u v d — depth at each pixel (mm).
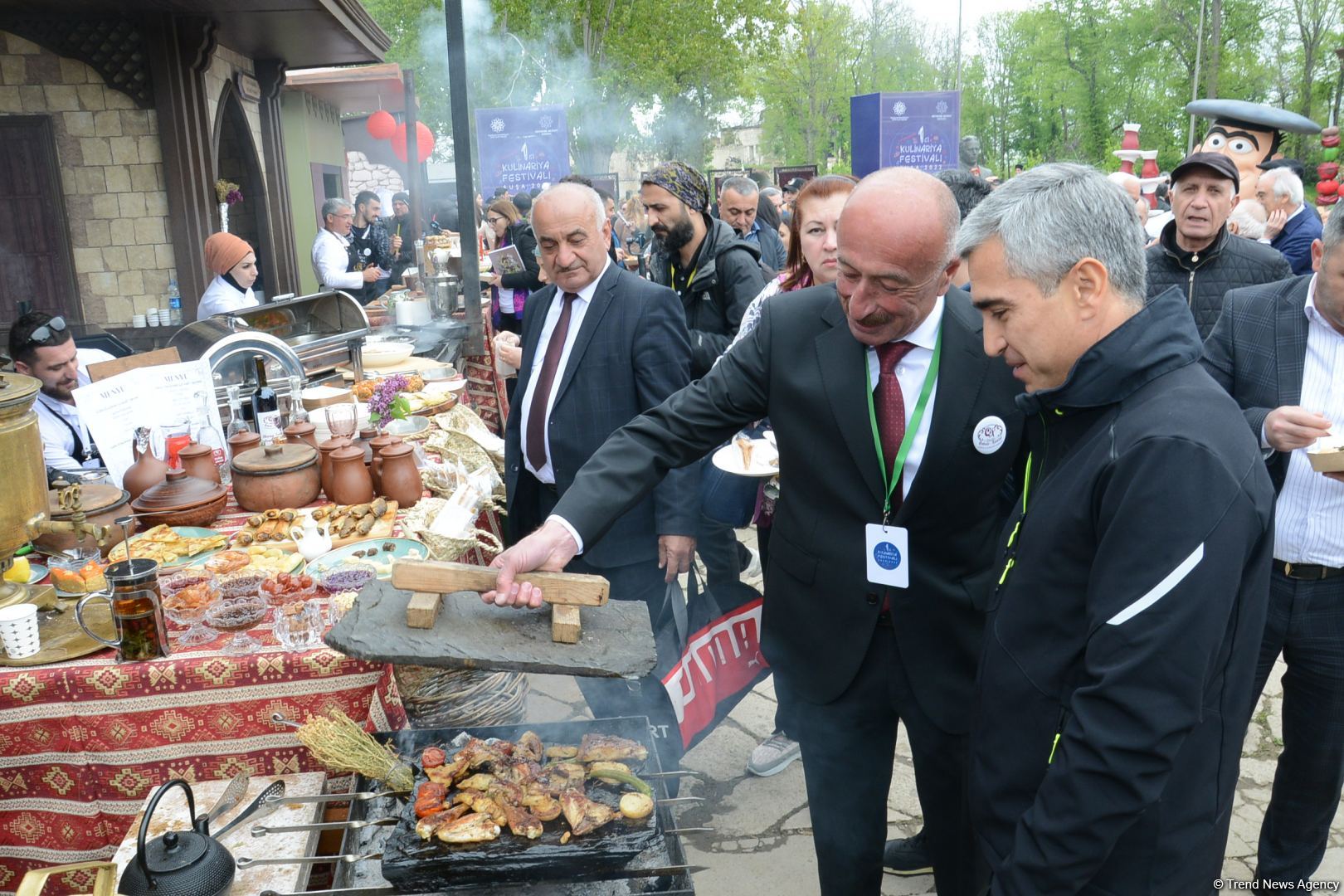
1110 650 1229
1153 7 45156
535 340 2934
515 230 8039
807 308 2021
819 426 1960
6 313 8352
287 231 12305
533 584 1618
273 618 2119
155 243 8547
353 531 2637
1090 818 1234
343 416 3041
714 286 3760
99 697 1917
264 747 1990
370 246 12031
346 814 1888
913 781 3137
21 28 7895
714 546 3252
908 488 1910
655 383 2723
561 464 2805
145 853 1474
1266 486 1257
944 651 1950
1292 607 2252
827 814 2197
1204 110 6480
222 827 1767
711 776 3186
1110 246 1256
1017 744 1435
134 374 3072
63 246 8375
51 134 8172
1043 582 1386
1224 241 3551
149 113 8328
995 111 54750
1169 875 1362
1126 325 1279
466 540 2537
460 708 2176
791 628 2090
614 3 31234
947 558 1929
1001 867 1362
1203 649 1188
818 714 2105
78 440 3359
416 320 6090
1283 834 2410
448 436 3688
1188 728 1204
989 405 1835
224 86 10148
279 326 4691
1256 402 2322
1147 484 1212
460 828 1562
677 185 3629
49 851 2004
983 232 1318
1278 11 42531
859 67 47625
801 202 2988
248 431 3334
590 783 1742
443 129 31062
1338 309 2139
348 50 10672
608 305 2752
